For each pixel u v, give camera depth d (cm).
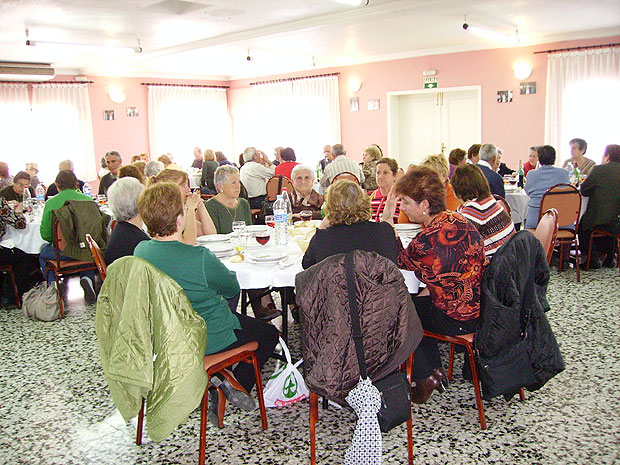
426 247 236
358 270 191
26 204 539
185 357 202
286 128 1161
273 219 342
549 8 632
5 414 279
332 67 1068
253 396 285
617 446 231
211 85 1240
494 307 229
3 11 571
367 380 196
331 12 632
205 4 575
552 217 293
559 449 230
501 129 905
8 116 984
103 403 289
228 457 235
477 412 264
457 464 223
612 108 812
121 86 1117
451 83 931
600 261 513
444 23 702
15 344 377
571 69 827
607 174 479
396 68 985
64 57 908
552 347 243
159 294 200
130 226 280
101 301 209
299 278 198
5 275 473
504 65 882
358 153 1066
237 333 247
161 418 201
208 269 223
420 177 250
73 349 365
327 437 247
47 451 246
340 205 224
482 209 274
